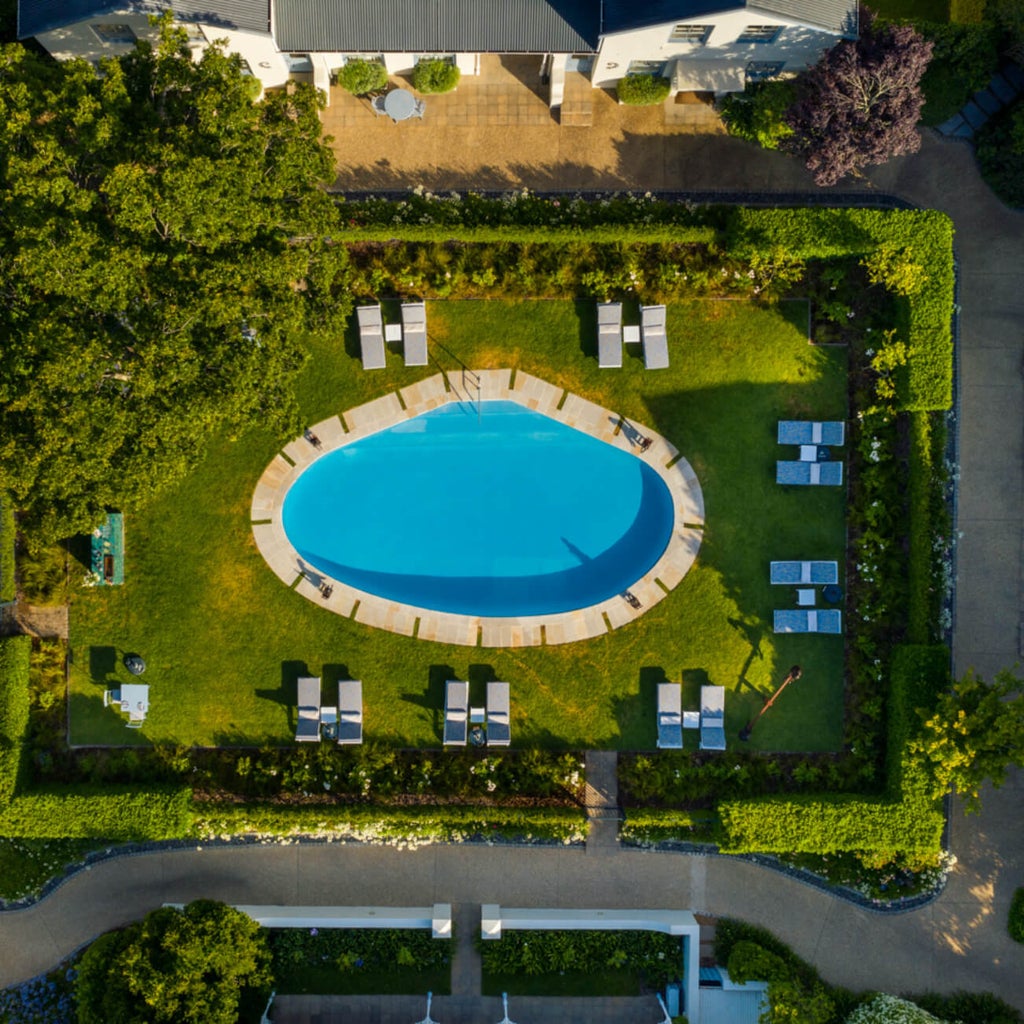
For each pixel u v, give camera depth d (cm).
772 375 3709
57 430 2761
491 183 3675
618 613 3722
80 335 2748
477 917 3759
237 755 3709
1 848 3706
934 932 3753
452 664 3725
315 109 3042
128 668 3644
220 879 3756
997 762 3278
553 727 3728
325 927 3694
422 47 3322
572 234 3497
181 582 3700
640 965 3741
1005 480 3725
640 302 3669
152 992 3170
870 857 3656
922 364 3519
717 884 3769
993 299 3712
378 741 3706
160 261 2817
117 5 3048
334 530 3769
